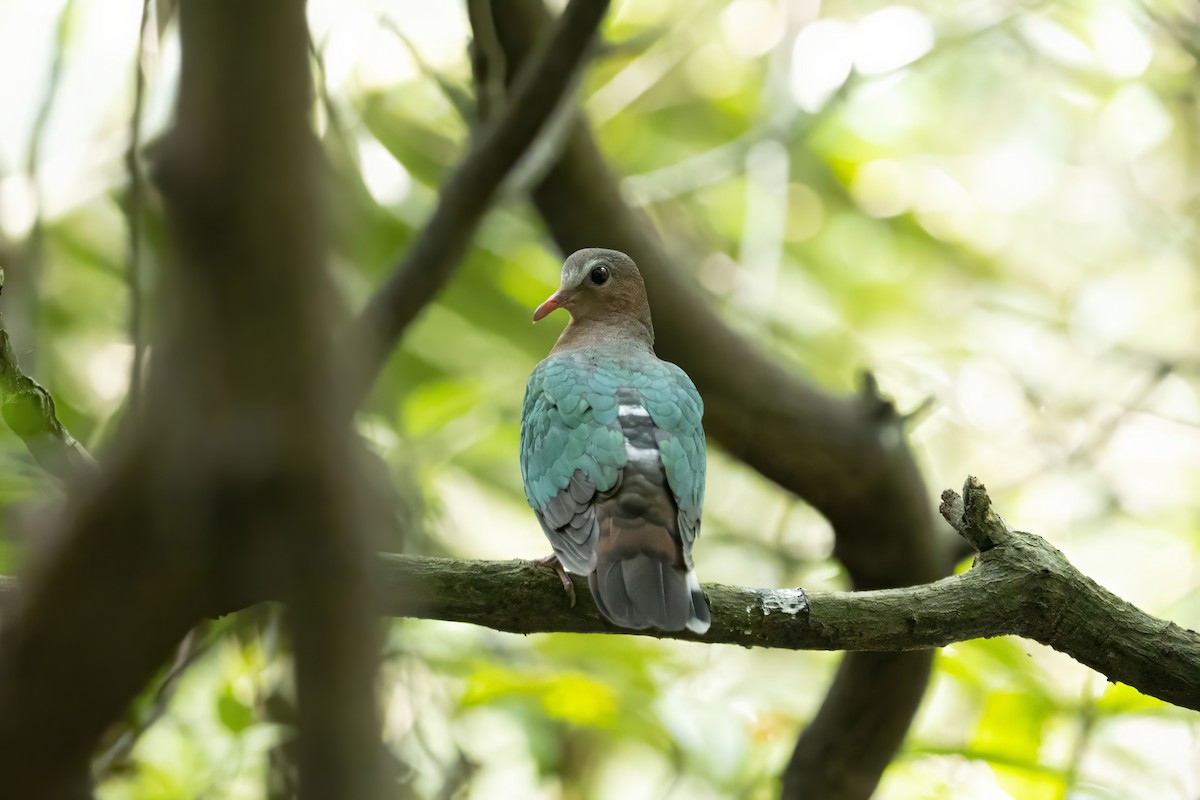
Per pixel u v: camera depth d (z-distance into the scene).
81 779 2.34
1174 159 18.67
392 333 9.03
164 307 2.12
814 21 15.41
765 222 14.70
